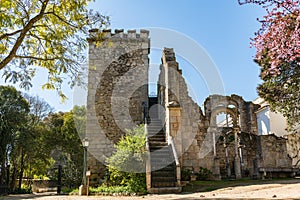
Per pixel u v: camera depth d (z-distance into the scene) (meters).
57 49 8.49
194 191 9.34
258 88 14.97
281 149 14.60
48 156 24.52
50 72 8.70
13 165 21.91
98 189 11.12
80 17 8.23
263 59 12.21
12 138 20.30
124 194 9.80
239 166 14.15
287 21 7.23
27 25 7.38
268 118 20.56
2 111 20.67
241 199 6.53
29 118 23.80
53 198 9.49
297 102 13.86
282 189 8.12
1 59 8.30
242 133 16.27
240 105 20.69
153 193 9.41
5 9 7.64
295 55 7.17
